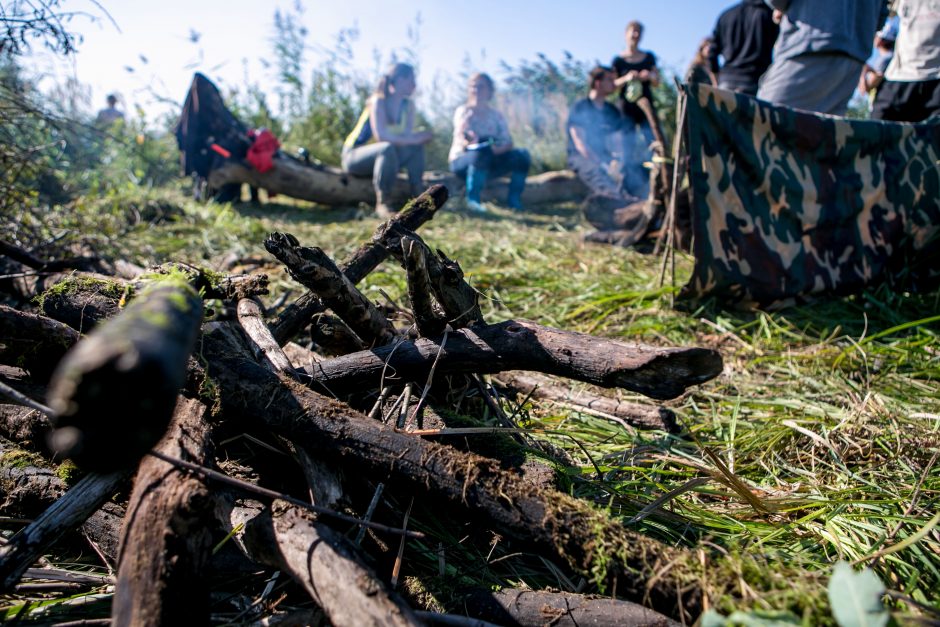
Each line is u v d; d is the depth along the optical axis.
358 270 2.71
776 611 1.14
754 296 3.85
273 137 7.35
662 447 2.34
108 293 1.95
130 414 0.84
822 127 4.06
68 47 3.33
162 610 1.15
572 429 2.49
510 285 4.45
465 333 1.96
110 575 1.54
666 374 1.68
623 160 7.40
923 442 2.39
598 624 1.35
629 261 5.01
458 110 8.22
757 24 5.77
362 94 10.53
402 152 7.74
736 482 1.88
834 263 4.10
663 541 1.79
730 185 3.80
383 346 2.07
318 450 1.60
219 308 2.50
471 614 1.43
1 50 3.37
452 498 1.50
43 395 1.87
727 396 2.89
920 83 5.14
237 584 1.52
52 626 1.33
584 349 1.78
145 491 1.30
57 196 6.43
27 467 1.74
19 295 3.11
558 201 9.27
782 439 2.46
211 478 1.34
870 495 2.05
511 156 8.31
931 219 4.46
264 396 1.67
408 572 1.53
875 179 4.29
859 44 4.76
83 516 1.43
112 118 10.20
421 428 1.86
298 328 2.53
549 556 1.46
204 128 7.31
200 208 6.64
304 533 1.33
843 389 2.90
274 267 4.53
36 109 3.98
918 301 4.15
